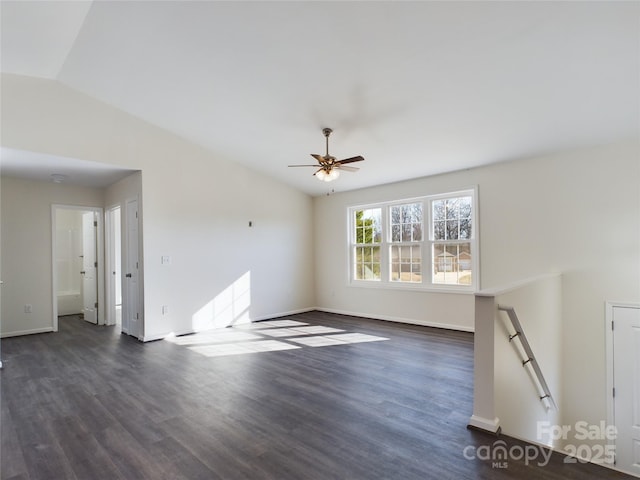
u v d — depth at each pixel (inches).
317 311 281.6
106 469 80.4
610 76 117.0
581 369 162.9
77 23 122.4
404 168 210.8
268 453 86.0
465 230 208.7
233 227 233.3
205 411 109.0
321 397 118.8
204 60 136.5
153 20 118.6
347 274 266.1
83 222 257.8
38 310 215.8
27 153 158.2
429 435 93.8
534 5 93.8
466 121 153.8
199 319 214.7
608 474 76.5
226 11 110.3
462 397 118.3
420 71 126.0
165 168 200.7
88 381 134.6
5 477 78.0
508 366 106.1
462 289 208.1
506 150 175.5
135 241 202.7
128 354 168.9
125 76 154.2
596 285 159.9
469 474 77.0
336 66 129.3
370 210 256.8
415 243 229.8
